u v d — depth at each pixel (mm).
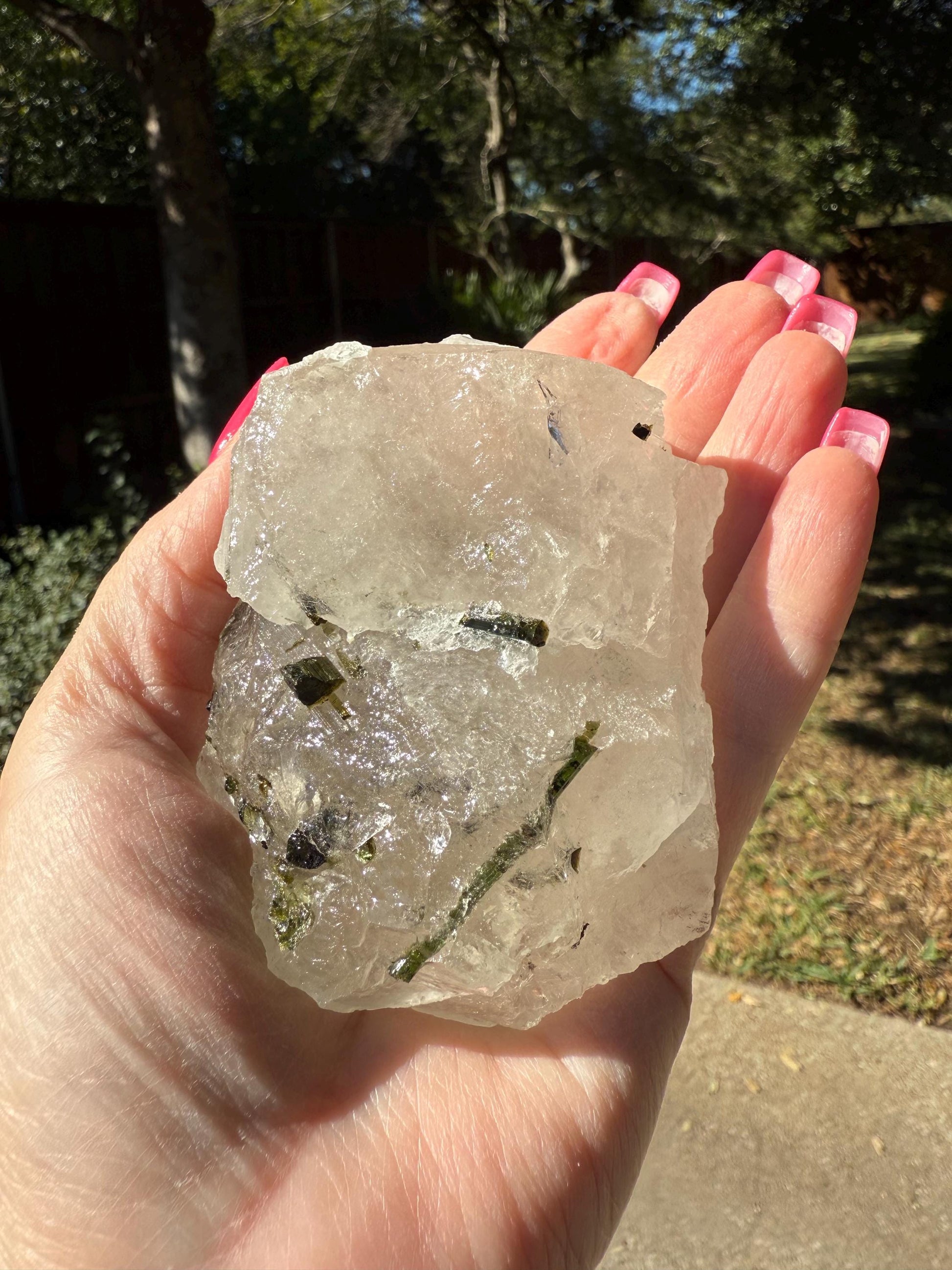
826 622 140
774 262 175
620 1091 109
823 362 153
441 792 110
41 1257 94
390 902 109
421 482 113
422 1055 109
